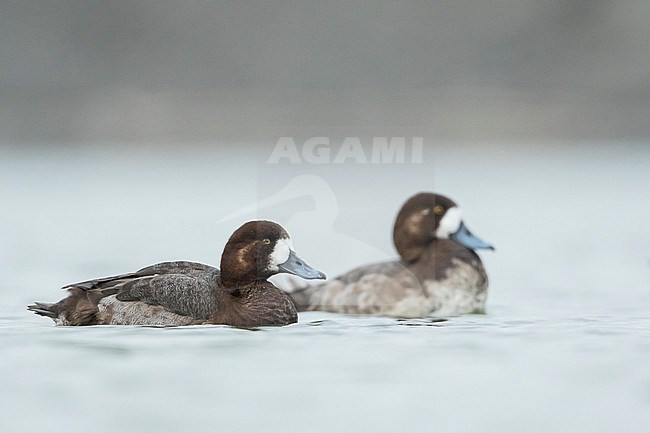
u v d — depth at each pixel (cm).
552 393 809
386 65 3925
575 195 2666
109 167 3159
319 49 3944
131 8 3944
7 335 982
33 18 3912
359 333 1023
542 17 3953
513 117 3734
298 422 739
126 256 1673
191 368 869
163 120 3747
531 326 1075
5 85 3838
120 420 738
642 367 883
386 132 1341
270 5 3966
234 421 736
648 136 3762
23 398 786
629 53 3894
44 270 1539
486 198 2600
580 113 3756
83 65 3912
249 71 3928
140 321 1034
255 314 1050
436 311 1230
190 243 1797
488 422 746
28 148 3694
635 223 2206
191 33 3956
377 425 736
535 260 1733
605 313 1188
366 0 3953
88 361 884
